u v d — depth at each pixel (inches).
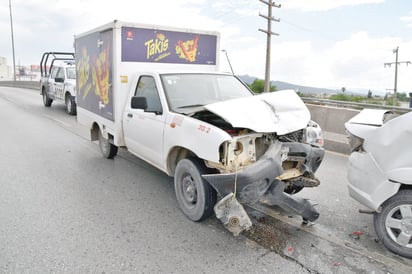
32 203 182.4
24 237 144.8
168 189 207.5
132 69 229.1
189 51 255.3
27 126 429.7
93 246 138.3
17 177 226.7
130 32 223.9
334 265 127.2
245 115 146.7
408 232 130.6
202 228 155.6
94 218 164.9
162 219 164.7
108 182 219.3
